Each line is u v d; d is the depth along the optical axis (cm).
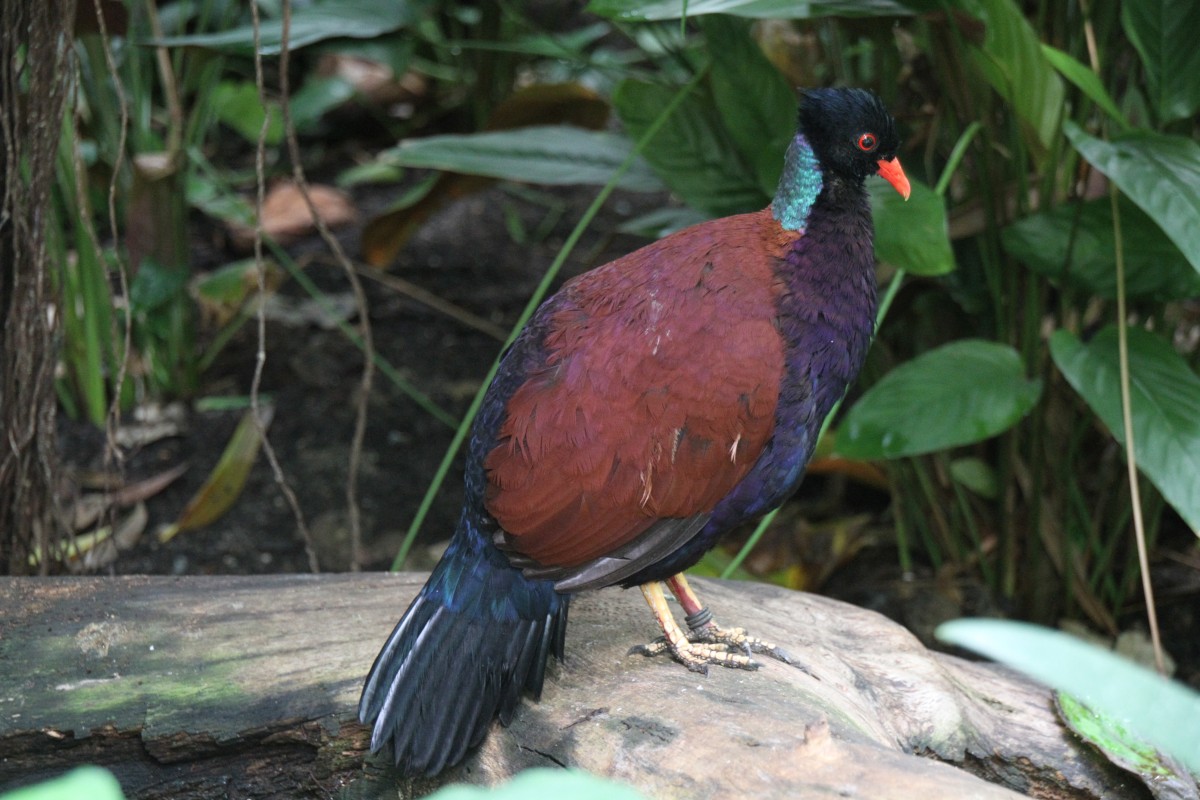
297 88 1177
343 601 482
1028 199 617
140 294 769
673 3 517
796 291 417
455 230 1063
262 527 768
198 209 1045
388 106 1166
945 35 590
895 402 581
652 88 670
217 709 419
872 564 752
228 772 422
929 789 327
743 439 403
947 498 716
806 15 540
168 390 856
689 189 678
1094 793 452
